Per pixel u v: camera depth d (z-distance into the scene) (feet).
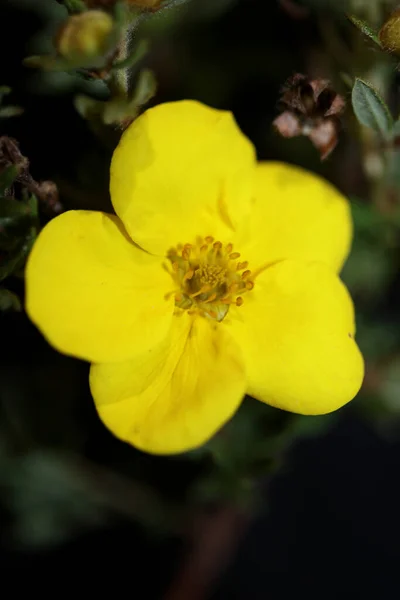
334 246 0.46
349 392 0.45
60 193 0.49
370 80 0.49
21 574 0.63
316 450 0.66
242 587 0.65
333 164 0.55
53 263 0.43
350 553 0.65
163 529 0.60
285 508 0.66
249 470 0.53
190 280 0.46
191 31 0.55
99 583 0.63
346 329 0.46
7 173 0.44
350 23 0.49
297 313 0.46
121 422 0.44
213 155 0.44
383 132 0.47
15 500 0.59
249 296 0.46
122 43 0.43
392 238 0.54
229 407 0.44
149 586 0.62
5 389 0.57
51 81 0.52
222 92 0.56
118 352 0.44
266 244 0.46
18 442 0.57
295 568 0.65
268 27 0.55
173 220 0.45
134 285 0.45
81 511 0.60
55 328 0.43
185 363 0.45
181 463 0.58
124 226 0.44
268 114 0.56
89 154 0.51
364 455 0.66
